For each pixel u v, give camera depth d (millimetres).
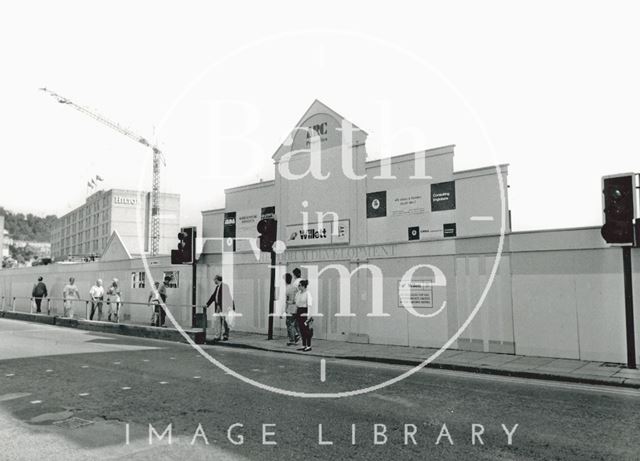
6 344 14008
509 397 7453
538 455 4930
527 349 11078
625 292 9359
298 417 6305
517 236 11375
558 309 10773
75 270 26250
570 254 10711
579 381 8633
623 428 5809
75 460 4797
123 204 73125
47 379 8781
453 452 5016
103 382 8523
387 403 7062
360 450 5070
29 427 5883
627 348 9352
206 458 4836
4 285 33875
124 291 22266
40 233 193250
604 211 9414
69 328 19484
